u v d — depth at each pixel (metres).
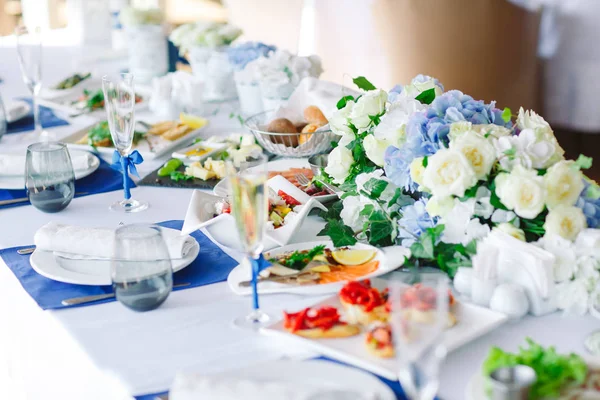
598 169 3.58
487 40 2.93
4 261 1.32
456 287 1.14
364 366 0.92
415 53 3.01
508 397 0.79
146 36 2.77
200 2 5.85
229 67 2.53
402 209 1.32
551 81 3.30
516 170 1.13
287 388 0.80
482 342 1.00
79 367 1.02
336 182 1.50
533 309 1.08
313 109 1.98
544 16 3.25
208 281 1.23
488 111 1.33
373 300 1.03
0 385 1.46
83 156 1.81
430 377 0.80
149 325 1.08
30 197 1.56
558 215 1.11
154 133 2.12
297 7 4.21
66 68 3.00
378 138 1.35
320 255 1.24
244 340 1.04
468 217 1.17
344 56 3.27
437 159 1.16
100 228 1.36
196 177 1.78
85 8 3.25
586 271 1.07
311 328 1.01
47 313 1.13
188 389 0.81
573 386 0.85
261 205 1.01
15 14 5.21
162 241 1.12
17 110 2.35
